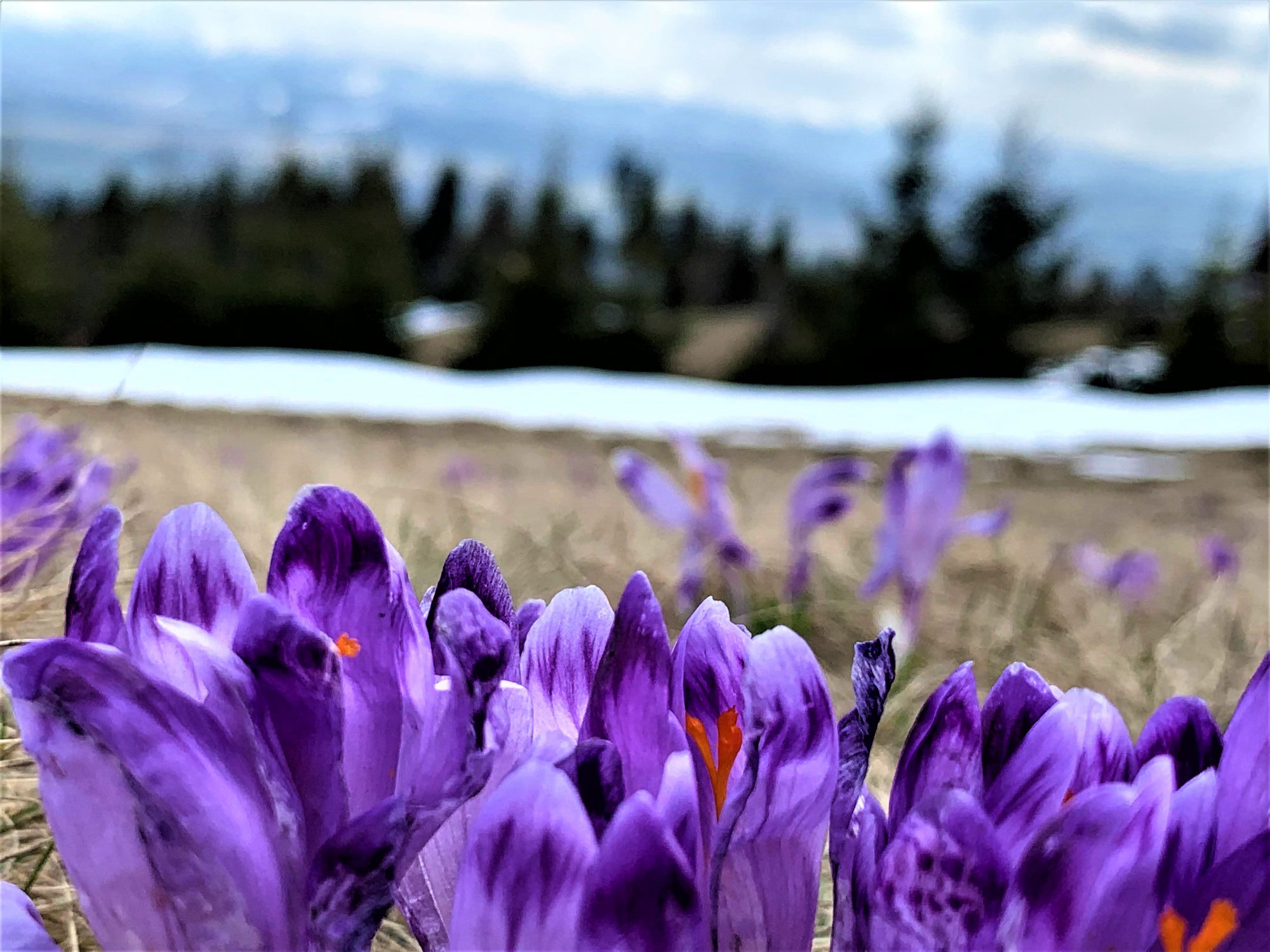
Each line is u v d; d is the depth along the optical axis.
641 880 0.17
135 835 0.17
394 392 4.63
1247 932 0.17
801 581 0.78
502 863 0.17
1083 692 0.19
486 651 0.18
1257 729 0.18
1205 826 0.18
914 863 0.17
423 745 0.19
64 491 0.52
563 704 0.20
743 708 0.19
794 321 8.18
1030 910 0.17
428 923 0.19
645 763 0.19
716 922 0.18
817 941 0.34
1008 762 0.19
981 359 7.96
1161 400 6.46
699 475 0.76
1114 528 2.05
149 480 1.07
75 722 0.17
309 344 7.84
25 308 6.63
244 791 0.18
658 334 8.19
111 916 0.17
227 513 0.92
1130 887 0.17
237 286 7.70
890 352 7.88
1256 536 2.02
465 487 1.67
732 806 0.17
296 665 0.18
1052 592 1.03
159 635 0.19
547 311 8.08
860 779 0.18
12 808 0.37
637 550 1.12
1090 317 9.35
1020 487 2.82
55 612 0.50
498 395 4.96
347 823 0.18
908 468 0.68
